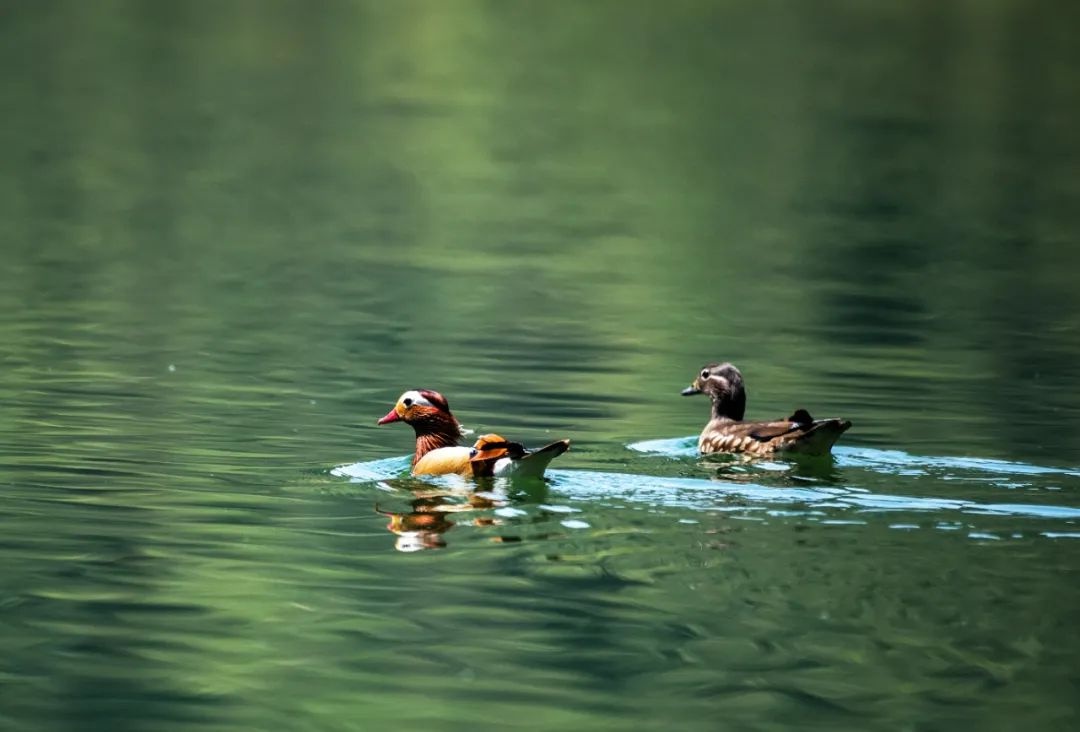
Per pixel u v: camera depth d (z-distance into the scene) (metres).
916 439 19.22
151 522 14.41
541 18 94.69
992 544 13.57
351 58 79.62
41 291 29.39
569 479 16.14
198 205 42.12
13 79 68.00
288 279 31.94
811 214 44.06
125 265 32.81
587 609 12.03
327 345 25.31
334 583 12.65
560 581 12.67
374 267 33.91
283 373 22.83
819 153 56.19
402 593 12.41
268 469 16.69
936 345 26.84
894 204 46.28
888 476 16.33
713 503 14.96
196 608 12.12
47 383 21.36
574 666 11.03
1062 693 10.56
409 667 11.03
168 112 61.19
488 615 11.95
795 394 22.64
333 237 37.97
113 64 74.12
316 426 19.23
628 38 89.19
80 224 38.09
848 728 10.09
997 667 10.91
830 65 81.06
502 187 48.00
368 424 19.48
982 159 55.59
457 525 14.20
